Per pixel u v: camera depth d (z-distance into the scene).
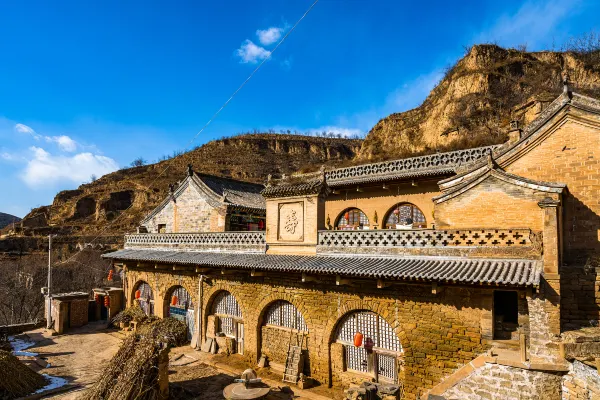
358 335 13.85
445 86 61.44
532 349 11.13
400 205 23.30
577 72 49.25
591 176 13.64
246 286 18.45
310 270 14.43
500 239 12.65
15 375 15.03
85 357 19.62
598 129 13.62
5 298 38.88
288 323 17.09
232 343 19.08
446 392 12.20
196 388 15.57
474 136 44.88
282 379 16.05
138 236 26.12
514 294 13.43
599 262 12.82
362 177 24.23
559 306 10.99
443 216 14.84
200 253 21.06
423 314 13.16
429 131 54.19
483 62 56.47
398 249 14.50
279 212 18.25
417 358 13.17
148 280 24.20
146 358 13.80
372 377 14.44
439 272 12.12
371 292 14.37
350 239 15.76
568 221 13.89
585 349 10.41
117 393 13.03
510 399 11.14
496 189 13.83
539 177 14.63
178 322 22.05
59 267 51.62
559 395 10.66
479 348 12.09
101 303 27.69
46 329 24.86
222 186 27.03
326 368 15.47
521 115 41.34
